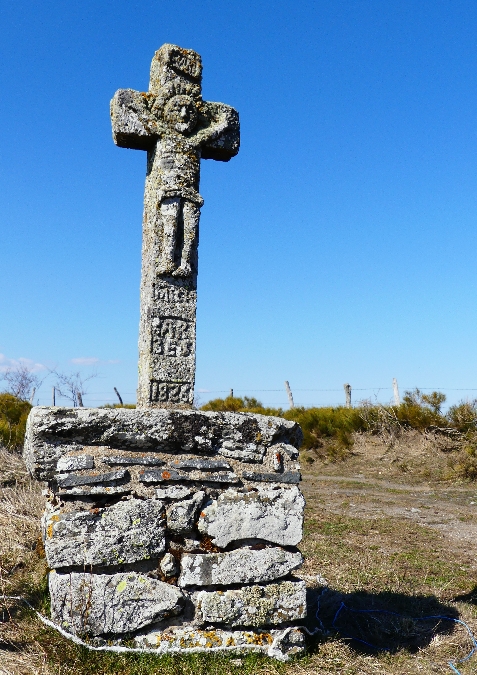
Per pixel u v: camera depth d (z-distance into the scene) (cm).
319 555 763
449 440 1580
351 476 1511
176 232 559
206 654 445
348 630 541
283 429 498
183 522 459
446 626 560
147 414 461
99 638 434
